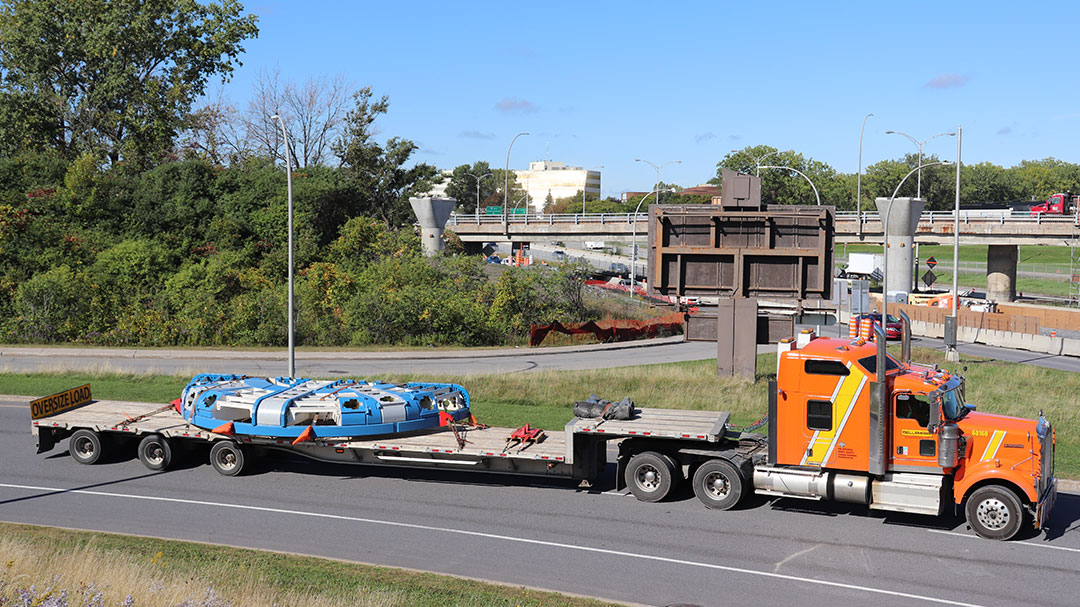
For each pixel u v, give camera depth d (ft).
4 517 45.39
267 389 56.24
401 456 51.75
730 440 50.26
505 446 50.98
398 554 40.29
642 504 48.85
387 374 91.76
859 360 43.96
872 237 225.97
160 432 55.26
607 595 35.45
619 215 235.81
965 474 43.11
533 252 355.56
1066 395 84.69
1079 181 557.74
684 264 87.61
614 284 238.48
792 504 48.80
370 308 140.05
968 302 199.82
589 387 83.87
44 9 186.91
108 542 40.22
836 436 44.47
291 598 31.78
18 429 68.49
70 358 115.03
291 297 81.25
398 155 234.79
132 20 192.75
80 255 158.10
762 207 85.61
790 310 138.00
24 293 134.72
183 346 130.21
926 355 117.50
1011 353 134.41
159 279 155.53
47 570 32.19
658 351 133.39
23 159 182.39
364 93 232.73
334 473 55.88
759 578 37.42
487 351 128.06
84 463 57.67
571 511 47.47
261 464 58.03
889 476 43.98
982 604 34.65
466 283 162.81
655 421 50.90
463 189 494.59
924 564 39.22
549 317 153.07
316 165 207.31
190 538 42.29
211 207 182.09
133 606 28.76
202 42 203.31
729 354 90.38
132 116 194.80
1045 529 44.34
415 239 184.85
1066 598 35.27
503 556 40.09
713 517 46.32
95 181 175.94
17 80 191.11
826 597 35.32
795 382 45.16
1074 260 374.43
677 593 35.68
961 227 218.79
